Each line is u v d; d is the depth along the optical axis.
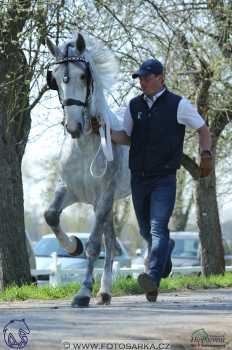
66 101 11.05
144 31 19.47
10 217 17.48
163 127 10.77
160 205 10.65
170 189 10.76
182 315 9.66
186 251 32.19
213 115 23.45
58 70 11.15
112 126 11.84
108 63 11.52
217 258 23.89
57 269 21.50
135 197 11.02
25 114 18.03
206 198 23.84
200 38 20.77
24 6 16.75
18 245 17.55
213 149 23.67
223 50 21.36
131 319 9.23
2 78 17.25
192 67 21.75
